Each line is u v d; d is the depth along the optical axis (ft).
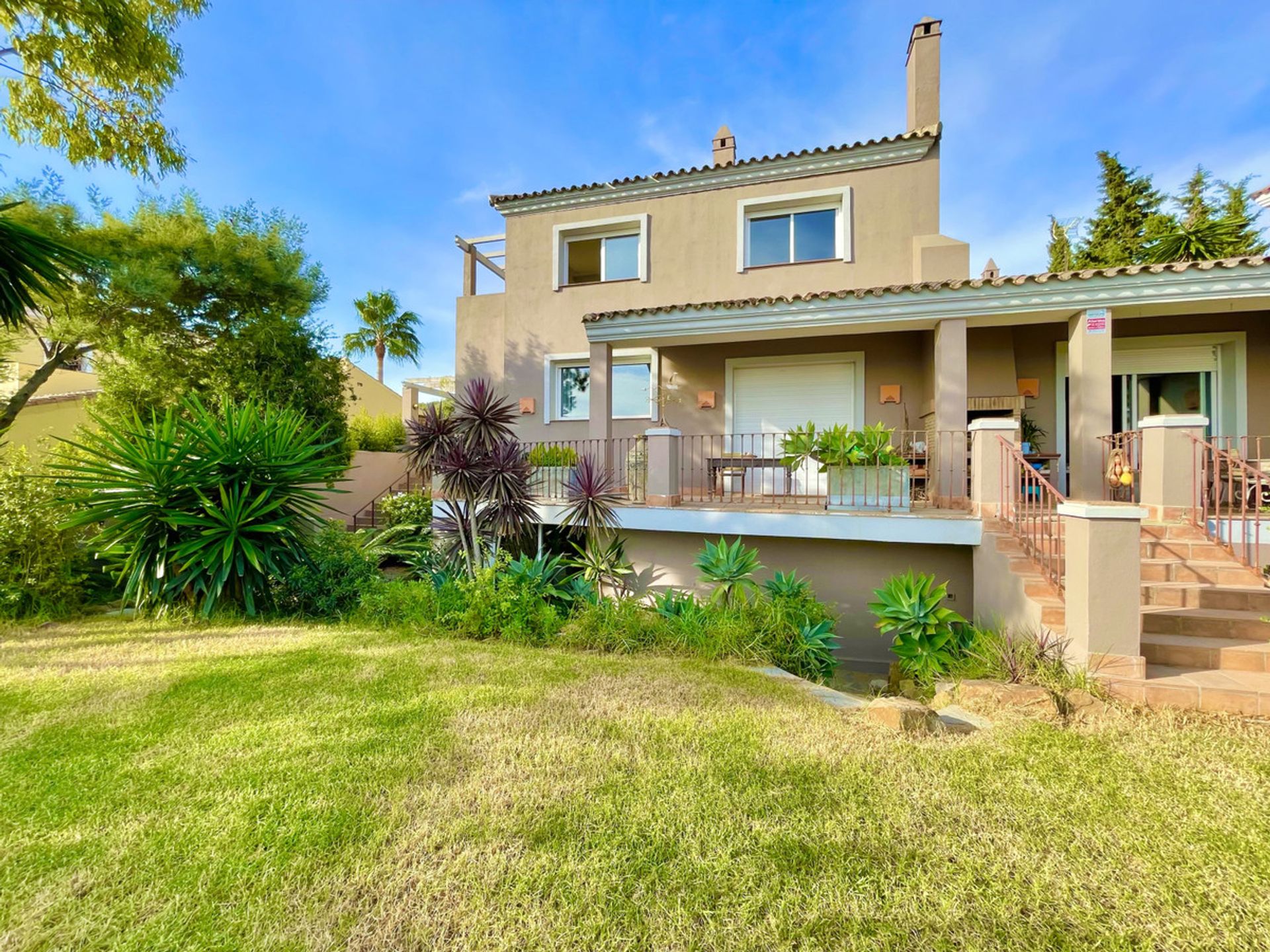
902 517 20.47
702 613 19.07
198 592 21.24
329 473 23.85
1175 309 22.39
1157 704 12.21
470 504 22.24
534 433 36.96
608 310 35.68
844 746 10.85
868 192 31.32
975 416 29.01
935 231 30.42
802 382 32.30
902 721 11.64
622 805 8.83
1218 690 12.00
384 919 6.61
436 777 9.66
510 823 8.32
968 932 6.40
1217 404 26.61
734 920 6.59
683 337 27.71
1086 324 22.09
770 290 32.78
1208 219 34.47
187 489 20.93
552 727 11.70
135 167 25.23
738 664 16.62
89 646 17.63
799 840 7.99
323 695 13.42
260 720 11.94
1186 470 17.79
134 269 33.04
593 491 22.86
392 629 20.01
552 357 36.58
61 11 20.48
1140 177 47.42
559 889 7.06
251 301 39.78
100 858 7.54
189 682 14.17
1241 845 7.79
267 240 39.63
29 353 42.80
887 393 30.50
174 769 9.84
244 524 21.09
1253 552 17.60
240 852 7.66
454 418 22.88
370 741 10.94
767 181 32.83
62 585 21.57
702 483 33.32
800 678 15.76
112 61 22.39
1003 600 17.54
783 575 21.54
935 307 23.52
